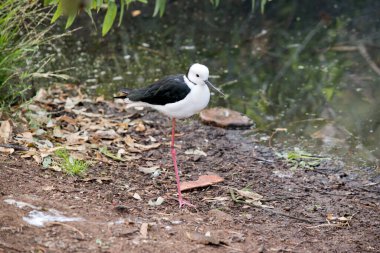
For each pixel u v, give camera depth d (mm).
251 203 9367
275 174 10602
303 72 14773
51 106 12305
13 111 11172
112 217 7992
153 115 12734
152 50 15883
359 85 14086
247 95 13758
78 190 8781
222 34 16812
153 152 11078
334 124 12570
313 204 9586
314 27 17016
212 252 7426
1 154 9453
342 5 18031
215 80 14383
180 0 18516
